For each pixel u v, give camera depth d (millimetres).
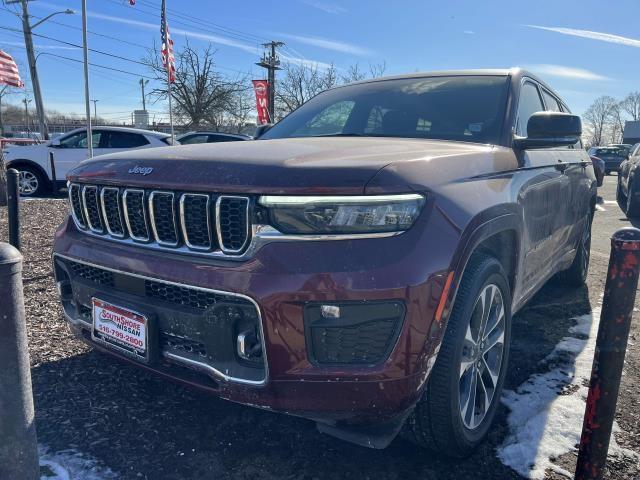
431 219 2020
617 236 1763
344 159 2109
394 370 1920
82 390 2879
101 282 2523
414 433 2273
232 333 2049
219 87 36688
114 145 11930
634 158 11047
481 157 2555
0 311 1665
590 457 1861
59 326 3727
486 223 2256
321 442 2492
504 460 2385
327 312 1909
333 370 1930
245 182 2014
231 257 2049
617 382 1815
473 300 2215
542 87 3980
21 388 1730
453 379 2137
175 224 2180
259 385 1988
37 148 11797
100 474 2209
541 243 3303
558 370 3273
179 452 2385
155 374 2391
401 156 2195
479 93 3291
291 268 1920
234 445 2451
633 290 1763
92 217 2615
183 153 2381
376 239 1942
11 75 14984
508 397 2930
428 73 3674
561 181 3611
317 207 1940
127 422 2600
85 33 11820
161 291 2238
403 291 1893
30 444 1774
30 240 6562
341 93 3826
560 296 4816
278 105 41750
